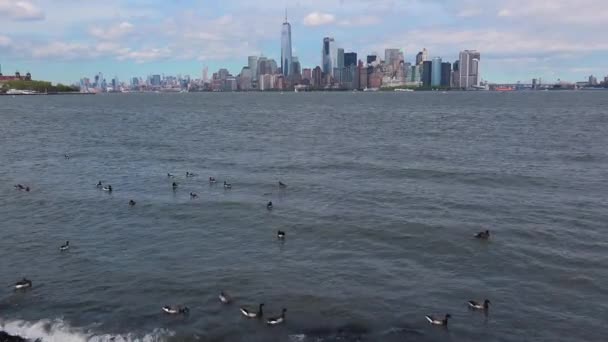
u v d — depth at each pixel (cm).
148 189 6253
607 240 4309
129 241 4428
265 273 3753
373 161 7938
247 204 5506
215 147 9856
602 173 6781
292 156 8594
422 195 5784
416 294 3434
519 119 15338
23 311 3219
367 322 3091
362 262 3953
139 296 3400
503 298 3372
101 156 8844
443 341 2909
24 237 4541
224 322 3084
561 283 3566
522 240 4347
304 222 4881
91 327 3034
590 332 2981
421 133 11762
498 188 6075
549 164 7469
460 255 4072
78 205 5553
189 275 3719
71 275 3731
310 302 3319
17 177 7025
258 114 19425
